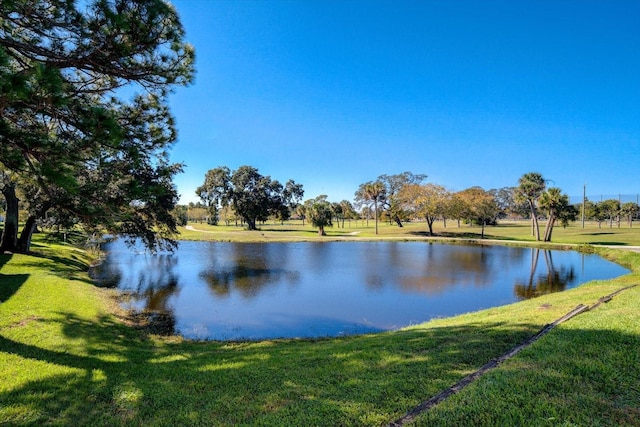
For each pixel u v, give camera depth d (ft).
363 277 60.08
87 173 19.62
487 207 143.95
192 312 38.88
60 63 16.66
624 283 40.88
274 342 27.07
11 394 14.57
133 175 21.71
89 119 14.66
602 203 202.39
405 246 111.96
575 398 11.30
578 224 231.50
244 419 12.31
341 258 83.87
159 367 18.89
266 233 159.84
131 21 15.87
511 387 12.30
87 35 15.85
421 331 24.25
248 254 90.89
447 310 40.50
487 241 115.75
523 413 10.58
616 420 10.06
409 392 13.21
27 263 48.01
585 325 19.24
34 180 15.21
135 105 21.79
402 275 62.03
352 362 17.42
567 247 97.76
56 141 14.78
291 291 49.70
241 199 194.90
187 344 26.55
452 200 143.74
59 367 17.69
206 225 236.02
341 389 14.07
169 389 15.46
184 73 19.20
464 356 16.81
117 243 107.14
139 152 19.48
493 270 66.74
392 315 38.58
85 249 80.84
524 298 45.91
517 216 310.04
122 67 17.76
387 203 194.59
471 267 70.28
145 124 20.93
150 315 36.45
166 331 31.42
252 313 38.91
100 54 16.69
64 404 14.03
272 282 55.72
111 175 19.03
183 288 50.78
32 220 56.13
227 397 14.28
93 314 30.14
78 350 20.74
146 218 59.16
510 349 17.34
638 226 194.39
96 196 18.39
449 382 13.85
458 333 21.61
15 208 55.16
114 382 16.30
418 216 151.74
